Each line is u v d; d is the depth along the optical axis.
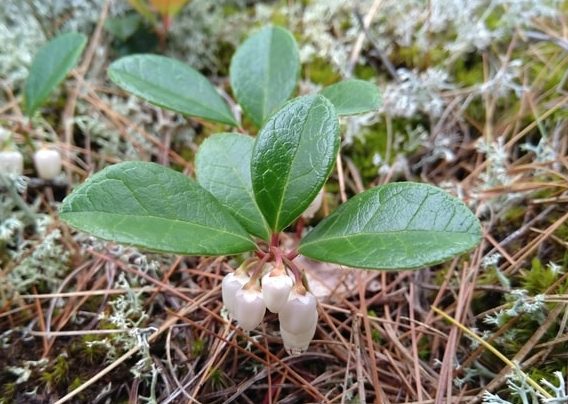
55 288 0.10
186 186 0.07
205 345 0.09
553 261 0.09
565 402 0.07
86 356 0.09
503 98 0.12
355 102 0.09
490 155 0.11
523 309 0.08
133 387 0.08
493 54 0.13
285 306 0.07
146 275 0.10
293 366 0.09
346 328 0.09
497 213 0.10
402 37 0.14
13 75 0.13
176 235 0.07
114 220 0.06
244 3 0.15
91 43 0.14
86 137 0.12
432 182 0.12
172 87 0.10
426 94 0.12
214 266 0.10
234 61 0.11
